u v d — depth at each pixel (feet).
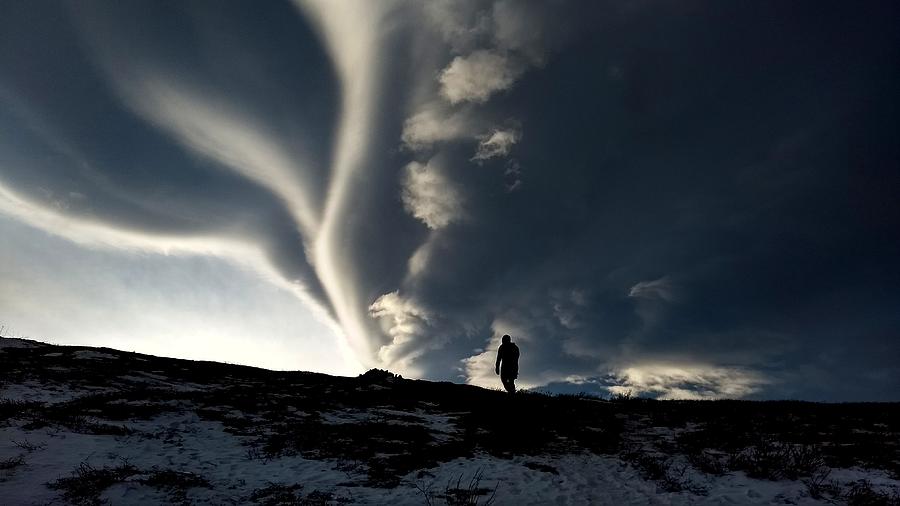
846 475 33.60
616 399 66.44
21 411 40.14
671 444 44.16
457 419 53.67
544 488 33.86
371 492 31.19
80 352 67.36
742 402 61.62
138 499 25.99
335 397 59.98
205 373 67.31
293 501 28.30
